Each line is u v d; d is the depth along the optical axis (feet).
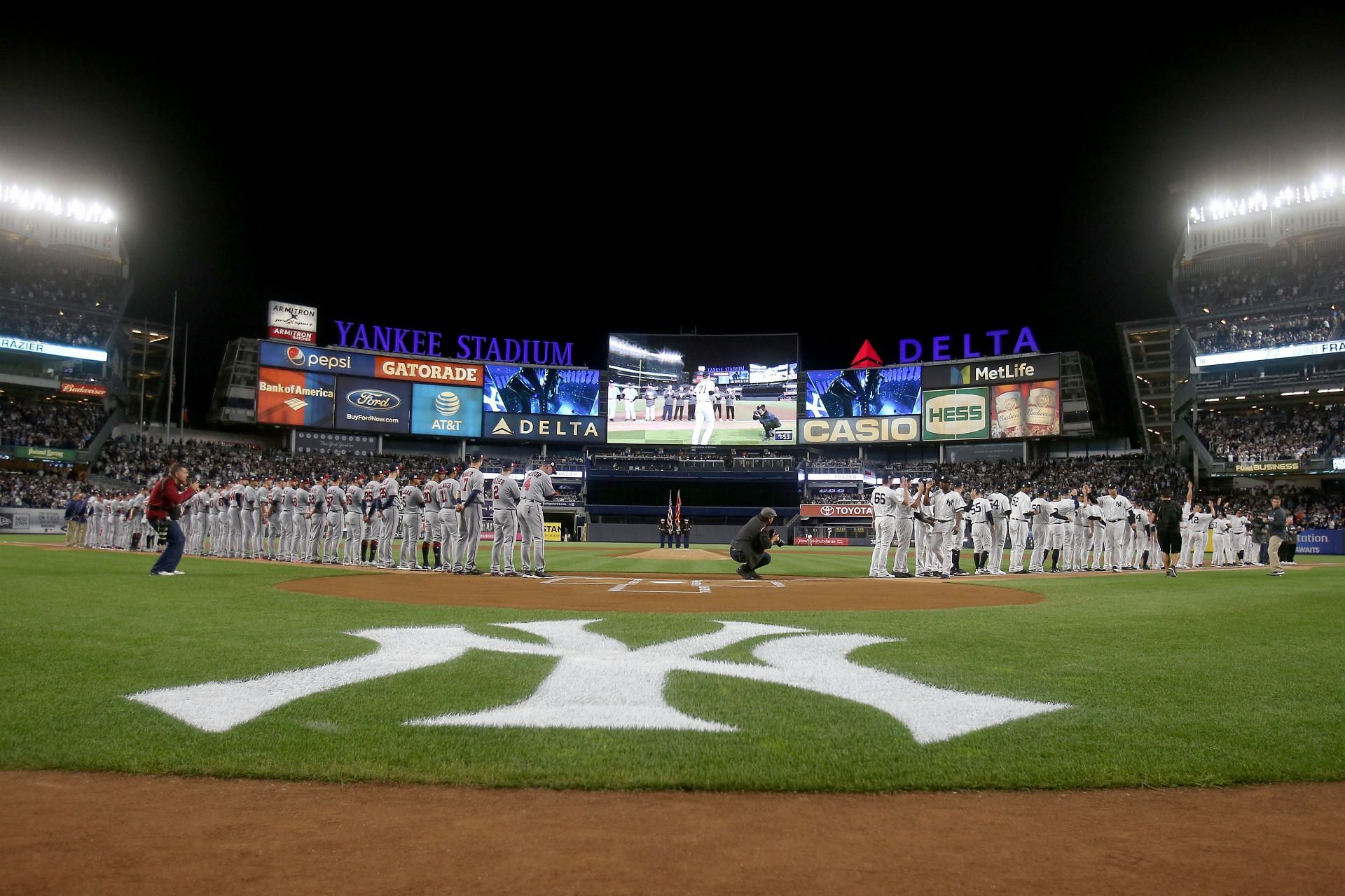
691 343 213.66
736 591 50.44
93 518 105.50
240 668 23.70
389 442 229.66
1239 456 174.40
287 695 20.65
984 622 35.42
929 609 40.91
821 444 212.84
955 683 22.94
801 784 14.89
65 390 200.54
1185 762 16.26
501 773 15.29
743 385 211.41
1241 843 12.68
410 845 12.26
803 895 10.74
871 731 18.17
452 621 33.78
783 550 150.10
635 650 27.78
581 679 23.09
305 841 12.35
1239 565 97.96
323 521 75.97
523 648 27.84
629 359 214.07
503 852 12.05
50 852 11.87
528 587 51.60
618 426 213.25
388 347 217.15
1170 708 20.34
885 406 209.36
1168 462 199.72
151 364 249.96
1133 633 32.50
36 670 22.89
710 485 204.95
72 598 39.27
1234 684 23.03
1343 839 12.85
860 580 63.46
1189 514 93.45
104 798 14.08
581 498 205.16
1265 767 16.07
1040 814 13.83
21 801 13.89
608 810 13.79
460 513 65.10
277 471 200.64
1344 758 16.61
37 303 201.36
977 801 14.44
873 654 27.32
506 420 214.48
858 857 12.01
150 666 23.75
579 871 11.41
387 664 24.64
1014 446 221.25
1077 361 195.31
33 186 203.72
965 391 203.92
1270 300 181.37
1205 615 38.65
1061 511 79.56
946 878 11.30
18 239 202.69
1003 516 76.54
